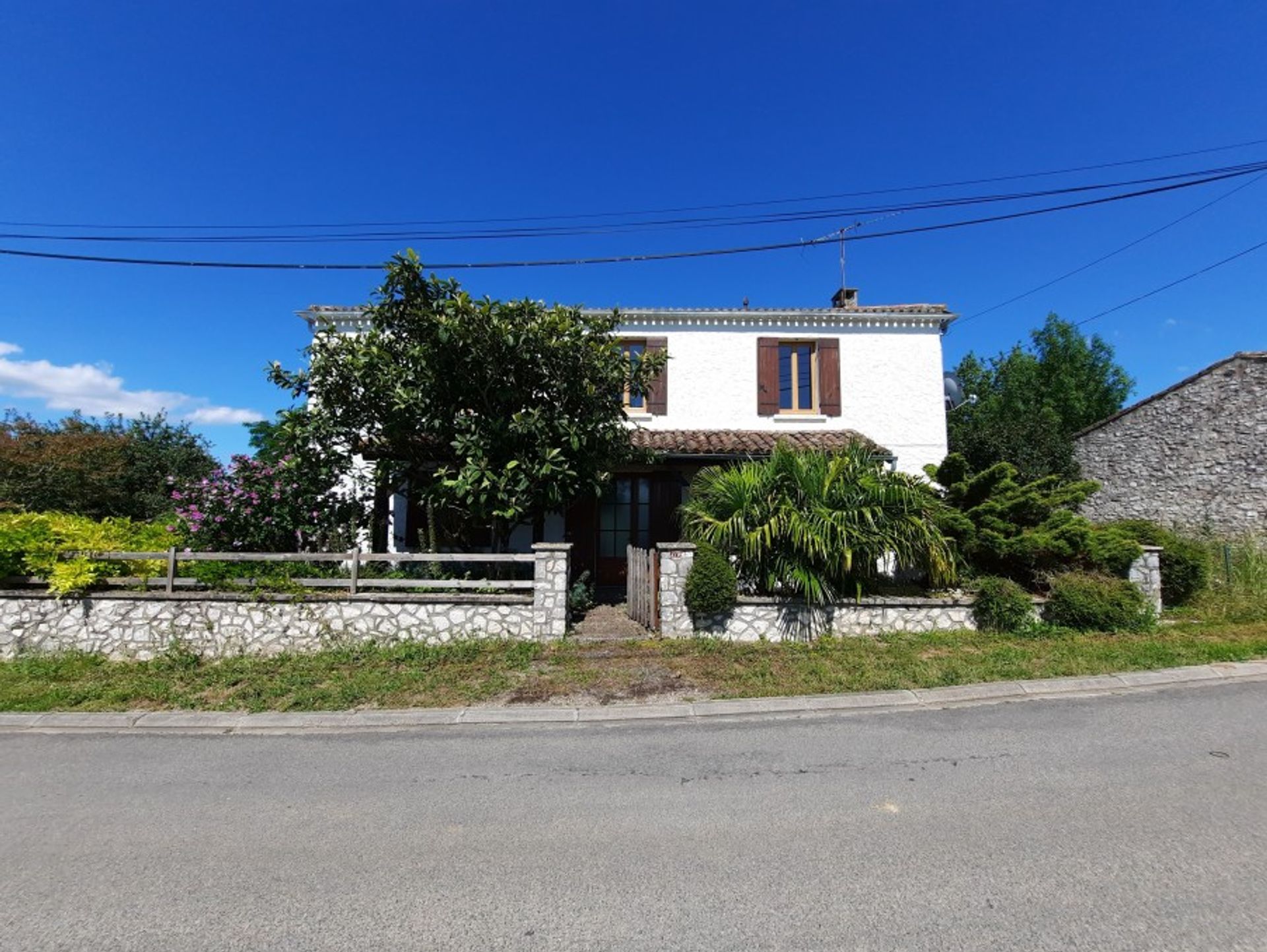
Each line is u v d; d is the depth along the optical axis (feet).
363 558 27.63
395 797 14.32
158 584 27.43
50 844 12.22
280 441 32.68
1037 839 11.82
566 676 23.20
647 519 43.60
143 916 9.86
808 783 14.70
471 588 29.09
